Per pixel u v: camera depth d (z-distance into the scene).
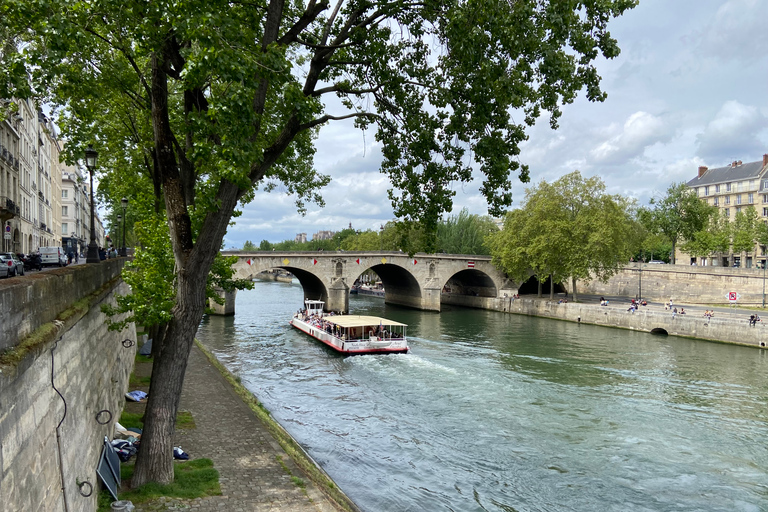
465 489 15.98
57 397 7.27
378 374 30.88
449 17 10.24
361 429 20.98
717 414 23.58
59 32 8.02
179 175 11.61
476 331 50.03
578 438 20.33
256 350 38.72
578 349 39.81
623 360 35.62
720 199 97.75
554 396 26.16
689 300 65.31
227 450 14.02
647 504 15.33
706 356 37.47
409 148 13.53
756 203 90.81
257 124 10.41
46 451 6.59
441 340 44.12
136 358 26.66
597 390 27.48
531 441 19.94
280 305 75.62
